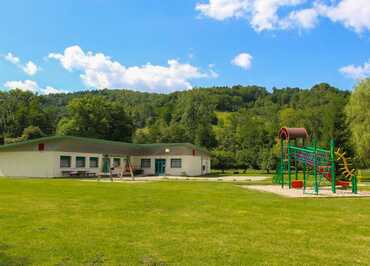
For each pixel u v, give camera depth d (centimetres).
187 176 4800
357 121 3884
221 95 14412
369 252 775
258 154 6381
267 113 10994
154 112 12475
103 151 4625
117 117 7031
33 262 681
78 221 1084
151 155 5209
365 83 3888
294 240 873
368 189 2519
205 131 7988
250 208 1411
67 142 4038
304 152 2466
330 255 749
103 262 687
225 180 3597
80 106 6638
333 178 2194
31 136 6856
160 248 786
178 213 1263
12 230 942
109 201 1577
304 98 11150
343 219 1178
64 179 3469
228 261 700
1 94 8594
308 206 1498
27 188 2209
